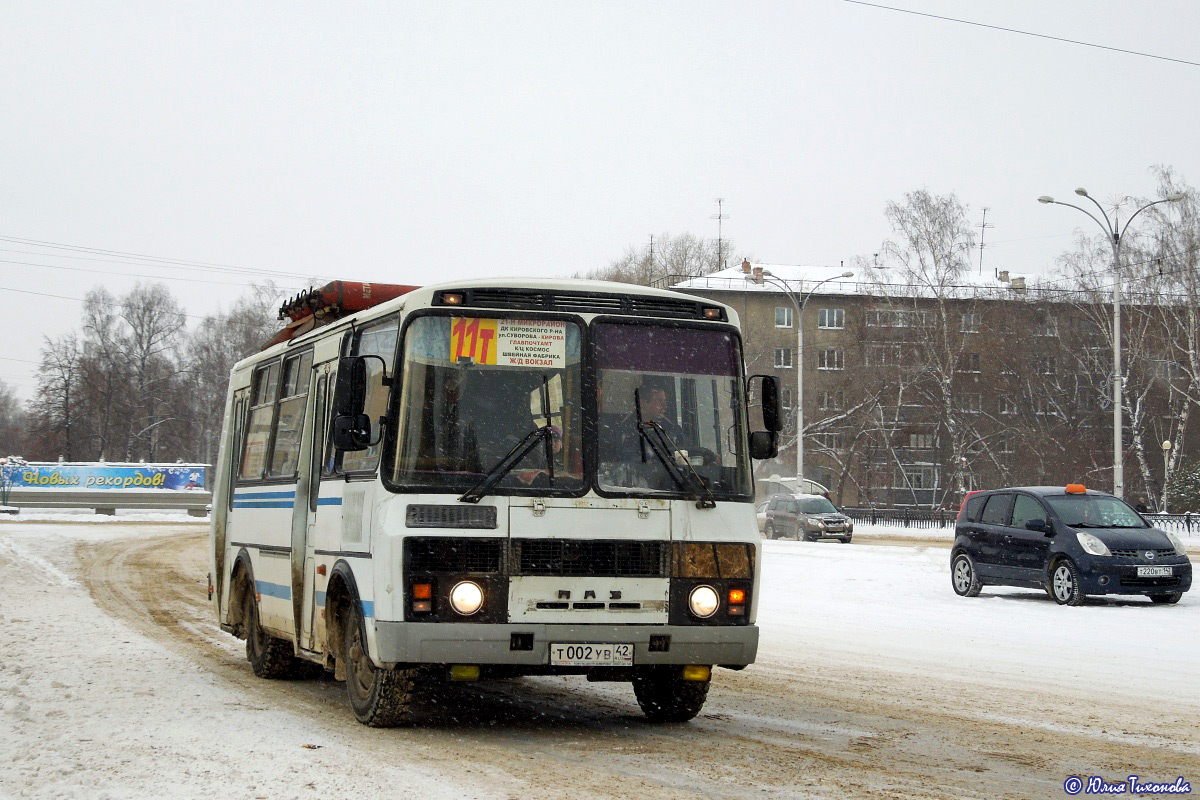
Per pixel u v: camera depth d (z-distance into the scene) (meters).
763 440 9.80
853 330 75.81
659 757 8.42
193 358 102.50
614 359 9.39
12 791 7.07
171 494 55.31
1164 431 68.44
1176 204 61.38
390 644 8.68
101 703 10.51
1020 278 79.12
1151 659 14.07
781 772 7.89
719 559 9.29
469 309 9.23
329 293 11.99
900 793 7.29
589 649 8.93
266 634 12.65
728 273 85.38
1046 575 20.50
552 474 9.05
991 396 71.75
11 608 19.42
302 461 11.52
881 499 77.69
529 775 7.71
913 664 13.77
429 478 8.89
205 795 6.99
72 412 88.88
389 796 7.00
